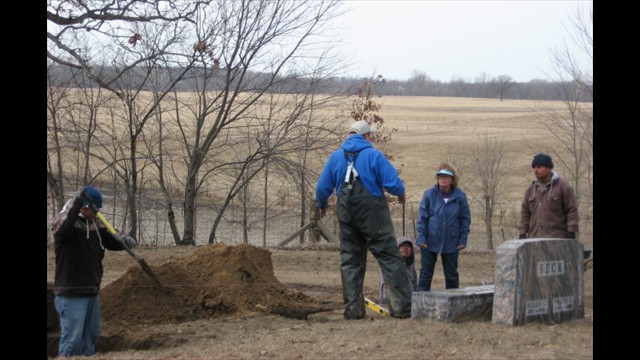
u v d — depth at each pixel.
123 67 17.91
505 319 7.23
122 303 9.20
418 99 112.06
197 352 6.99
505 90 124.31
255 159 18.92
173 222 18.89
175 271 9.77
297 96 19.72
